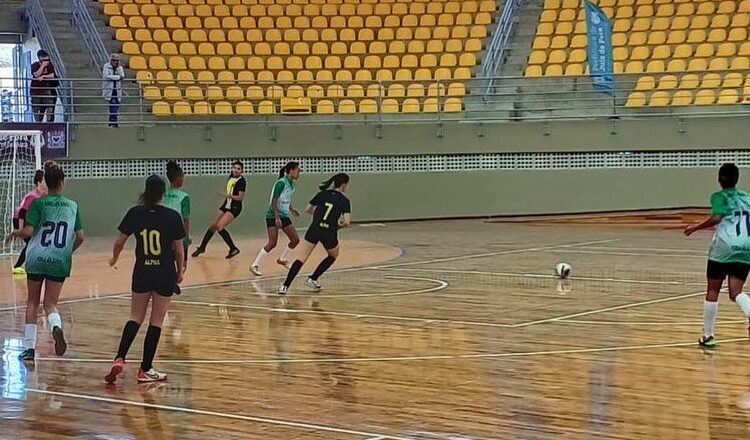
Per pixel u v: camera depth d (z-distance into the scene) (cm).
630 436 606
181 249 785
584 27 2588
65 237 864
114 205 2320
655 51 2488
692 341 928
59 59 2391
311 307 1167
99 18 2612
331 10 2708
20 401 713
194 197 2364
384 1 2733
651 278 1406
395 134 2438
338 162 2455
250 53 2567
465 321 1055
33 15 2569
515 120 2462
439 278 1426
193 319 1084
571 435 609
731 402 690
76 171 2303
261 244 2016
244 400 712
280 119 2430
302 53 2578
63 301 1240
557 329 1000
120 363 772
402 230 2259
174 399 717
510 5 2630
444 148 2448
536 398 707
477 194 2495
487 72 2538
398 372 802
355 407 687
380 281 1400
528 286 1332
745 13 2502
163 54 2519
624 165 2444
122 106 2392
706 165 2378
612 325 1020
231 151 2372
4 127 2186
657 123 2380
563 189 2473
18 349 918
